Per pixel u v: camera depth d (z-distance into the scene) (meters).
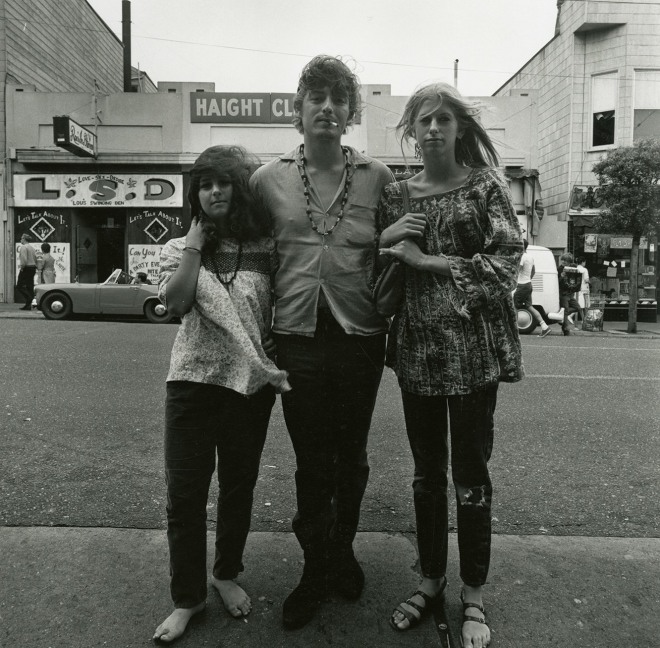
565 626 2.16
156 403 5.25
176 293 2.12
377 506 3.22
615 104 17.08
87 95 17.27
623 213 13.05
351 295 2.22
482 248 2.13
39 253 17.39
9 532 2.76
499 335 2.14
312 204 2.21
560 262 12.85
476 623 2.11
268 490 3.40
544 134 19.28
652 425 4.87
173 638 2.04
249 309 2.16
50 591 2.30
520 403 5.59
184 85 17.59
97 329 10.56
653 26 16.69
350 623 2.18
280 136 17.50
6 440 4.20
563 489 3.49
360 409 2.28
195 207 2.21
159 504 3.13
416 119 2.17
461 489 2.17
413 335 2.19
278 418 4.96
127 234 17.59
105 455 3.91
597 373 7.16
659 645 2.06
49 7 19.56
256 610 2.24
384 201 2.25
